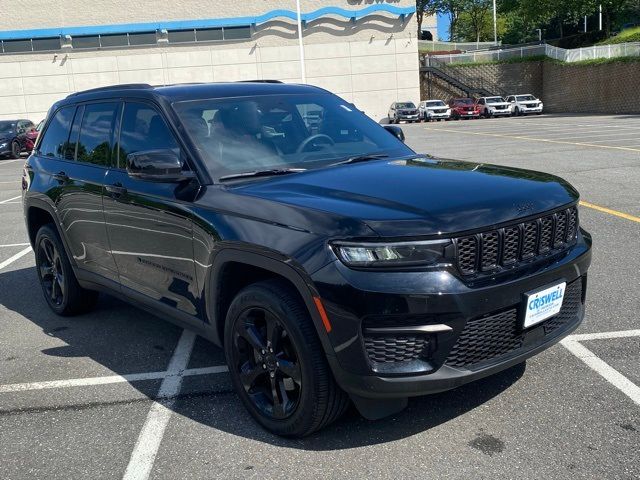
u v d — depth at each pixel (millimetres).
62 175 5062
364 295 2842
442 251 2912
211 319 3699
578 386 3766
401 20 46031
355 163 3982
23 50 43188
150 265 4160
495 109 45062
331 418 3199
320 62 46094
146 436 3482
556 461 3029
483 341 3062
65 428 3619
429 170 3707
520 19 82000
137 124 4383
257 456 3223
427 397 3723
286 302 3139
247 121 4168
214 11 44750
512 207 3148
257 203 3363
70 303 5457
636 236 7258
